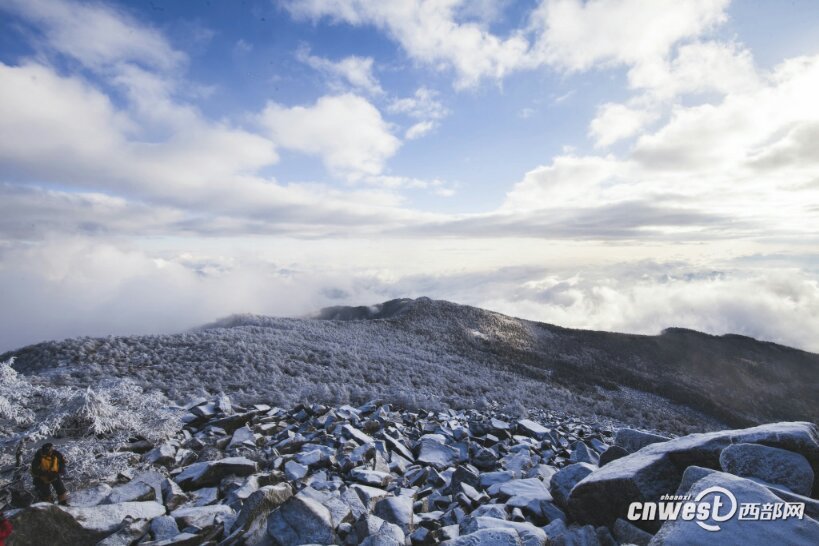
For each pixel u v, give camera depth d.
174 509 7.56
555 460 12.89
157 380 23.66
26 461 8.33
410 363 43.81
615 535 6.06
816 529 4.36
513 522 6.18
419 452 12.40
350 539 6.12
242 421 13.66
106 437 9.84
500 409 26.52
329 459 10.16
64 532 6.12
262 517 6.38
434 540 6.11
